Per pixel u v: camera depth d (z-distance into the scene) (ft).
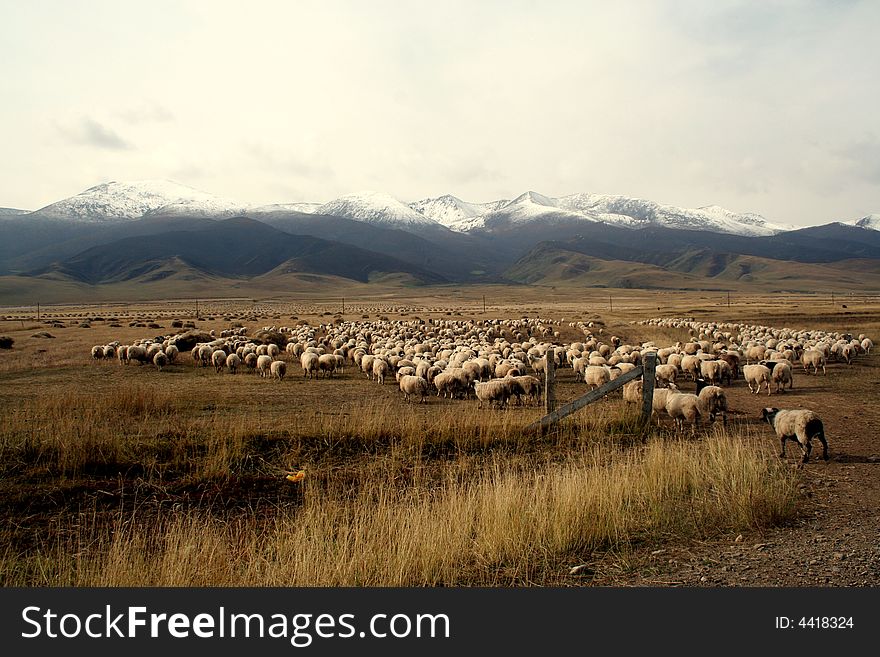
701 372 86.02
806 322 219.61
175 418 52.54
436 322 249.14
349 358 121.49
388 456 41.88
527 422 48.52
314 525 27.50
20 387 81.71
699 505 30.35
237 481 36.86
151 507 33.35
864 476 36.06
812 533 26.94
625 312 348.38
